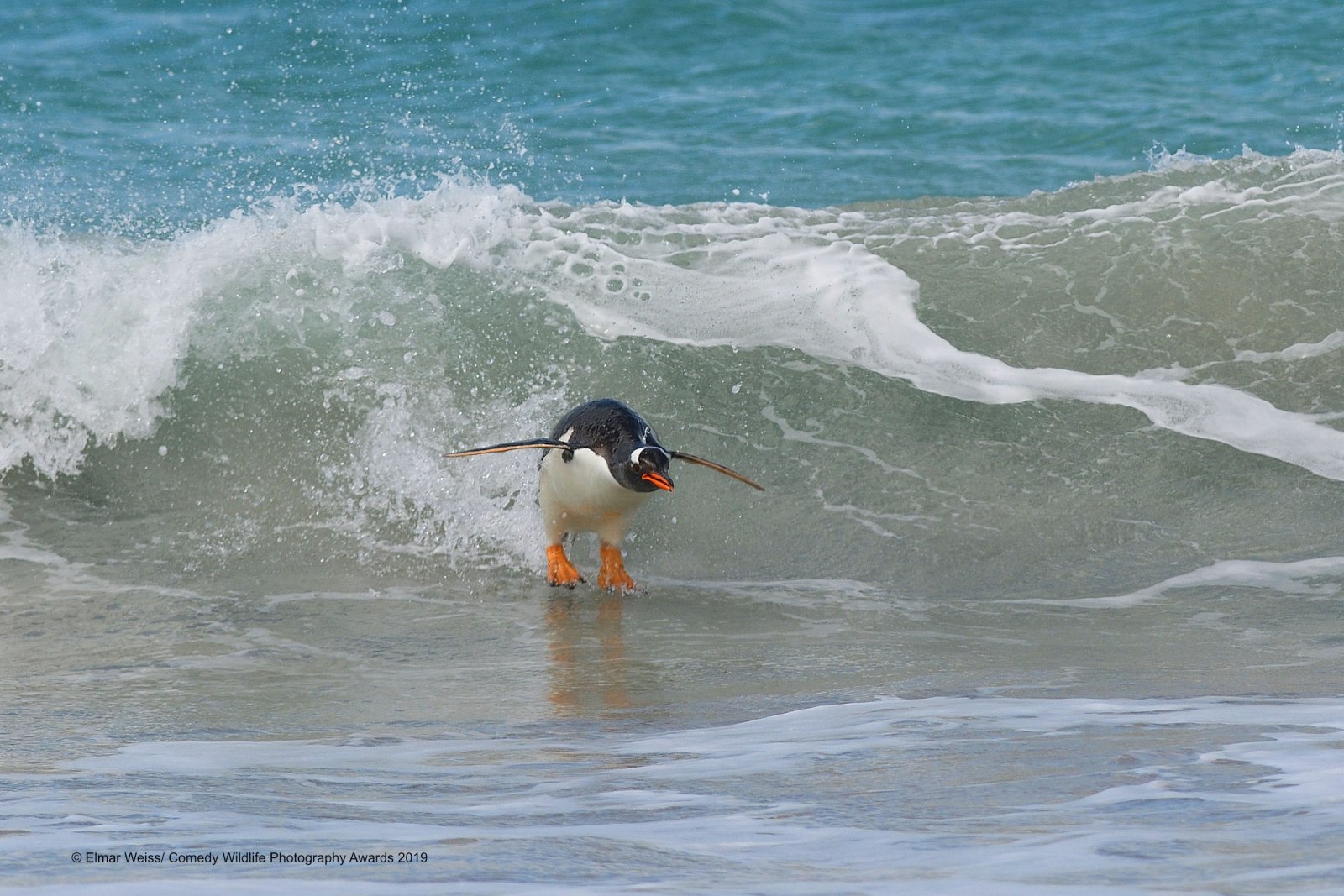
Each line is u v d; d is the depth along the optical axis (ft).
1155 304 79.51
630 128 125.70
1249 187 91.20
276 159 113.60
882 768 25.84
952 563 60.70
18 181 104.63
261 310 76.07
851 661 46.34
